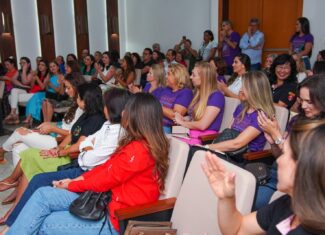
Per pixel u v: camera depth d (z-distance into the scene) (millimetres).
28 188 2219
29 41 7898
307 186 840
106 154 2164
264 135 2301
